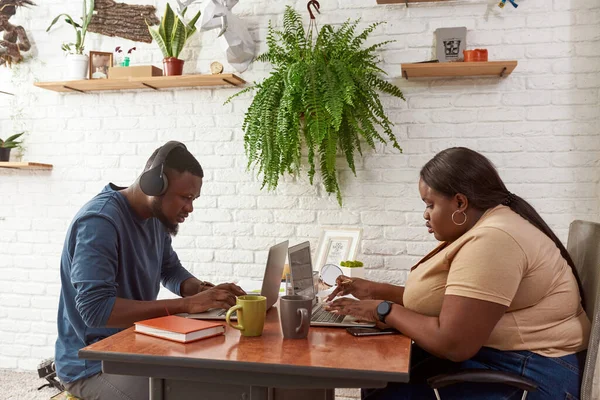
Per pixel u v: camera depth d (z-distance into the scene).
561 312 1.53
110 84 3.08
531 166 2.79
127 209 1.86
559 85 2.75
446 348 1.42
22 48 3.28
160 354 1.30
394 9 2.90
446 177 1.61
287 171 3.01
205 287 2.11
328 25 2.83
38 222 3.29
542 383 1.47
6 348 3.30
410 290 1.71
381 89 2.82
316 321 1.64
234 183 3.10
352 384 1.23
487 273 1.42
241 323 1.48
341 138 2.77
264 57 2.90
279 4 3.03
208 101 3.12
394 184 2.92
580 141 2.74
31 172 3.30
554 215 2.76
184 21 3.00
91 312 1.62
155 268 2.01
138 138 3.20
